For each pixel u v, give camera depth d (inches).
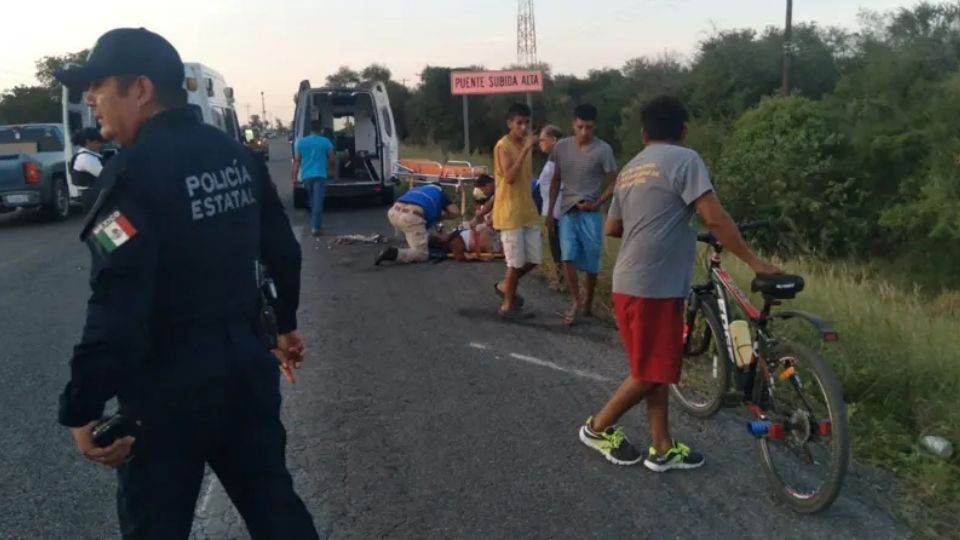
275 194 111.6
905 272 800.3
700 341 206.4
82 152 387.2
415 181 663.1
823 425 148.6
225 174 98.3
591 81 1968.5
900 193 850.1
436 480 169.2
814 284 340.5
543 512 155.3
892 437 179.9
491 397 217.0
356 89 676.1
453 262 418.9
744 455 179.3
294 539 100.9
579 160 280.1
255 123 1553.9
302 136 669.3
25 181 613.9
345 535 147.8
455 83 733.9
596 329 283.7
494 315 304.7
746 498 160.1
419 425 198.2
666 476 169.9
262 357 99.6
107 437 89.2
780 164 841.5
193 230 92.5
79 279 392.8
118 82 95.3
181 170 93.0
